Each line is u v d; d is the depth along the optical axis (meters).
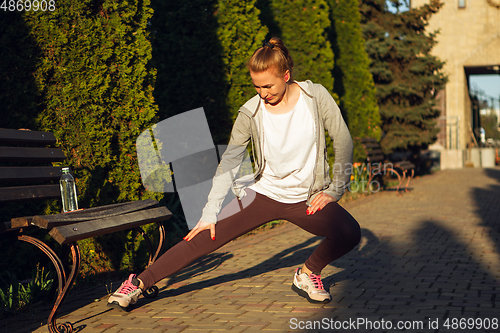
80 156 4.42
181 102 7.00
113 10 4.58
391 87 14.91
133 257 4.67
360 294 3.61
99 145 4.46
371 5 15.28
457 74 24.33
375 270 4.37
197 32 7.07
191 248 3.16
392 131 15.41
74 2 4.32
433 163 23.47
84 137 4.39
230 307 3.38
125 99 4.69
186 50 7.05
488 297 3.45
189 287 3.95
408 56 15.02
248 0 7.48
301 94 2.98
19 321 3.23
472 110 29.84
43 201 4.23
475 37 24.08
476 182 14.06
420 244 5.52
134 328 2.99
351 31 12.38
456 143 24.16
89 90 4.40
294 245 5.65
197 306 3.42
